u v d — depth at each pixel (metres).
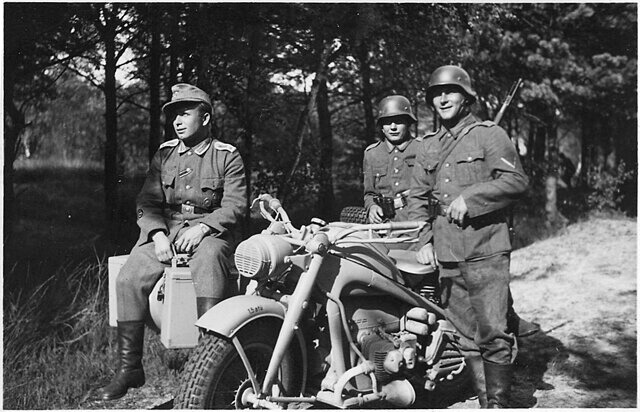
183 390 3.09
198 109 3.89
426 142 3.95
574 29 11.09
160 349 4.53
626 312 6.44
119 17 6.52
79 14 6.17
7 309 4.38
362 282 3.48
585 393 4.27
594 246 9.98
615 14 10.84
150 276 3.65
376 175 5.31
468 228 3.65
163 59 7.54
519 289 7.56
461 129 3.79
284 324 3.17
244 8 6.20
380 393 3.44
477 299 3.64
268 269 3.21
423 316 3.69
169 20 6.25
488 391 3.62
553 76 10.91
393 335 3.67
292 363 3.33
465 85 3.76
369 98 10.01
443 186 3.75
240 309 3.15
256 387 3.12
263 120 7.54
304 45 7.09
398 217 5.14
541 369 4.77
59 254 6.09
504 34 10.33
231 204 3.77
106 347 4.45
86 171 10.48
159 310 3.65
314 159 9.07
